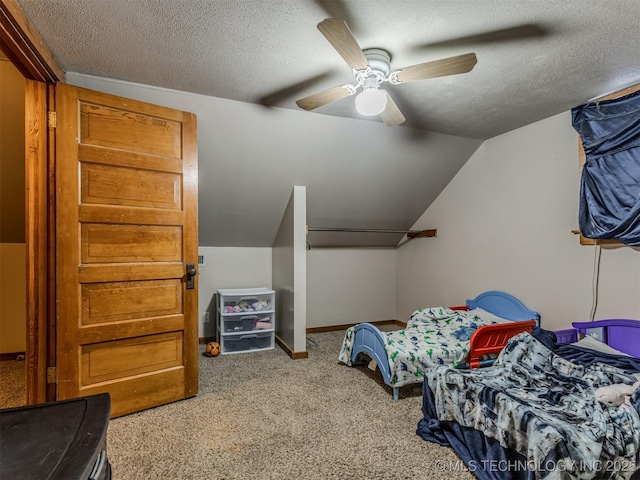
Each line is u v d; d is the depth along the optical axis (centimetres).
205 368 319
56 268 208
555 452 141
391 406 244
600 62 212
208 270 413
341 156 349
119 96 232
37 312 210
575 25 175
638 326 238
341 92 208
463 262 404
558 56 205
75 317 212
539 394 195
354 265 489
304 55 209
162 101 263
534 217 322
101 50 204
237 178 342
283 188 365
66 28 182
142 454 186
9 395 261
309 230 421
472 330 308
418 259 474
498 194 359
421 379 255
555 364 223
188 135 254
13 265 339
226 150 314
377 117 310
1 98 256
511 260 345
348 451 190
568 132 292
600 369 204
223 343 367
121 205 228
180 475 170
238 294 372
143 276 235
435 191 434
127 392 229
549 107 285
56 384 209
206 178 334
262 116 294
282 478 169
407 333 313
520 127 334
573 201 288
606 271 264
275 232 420
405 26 178
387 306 511
